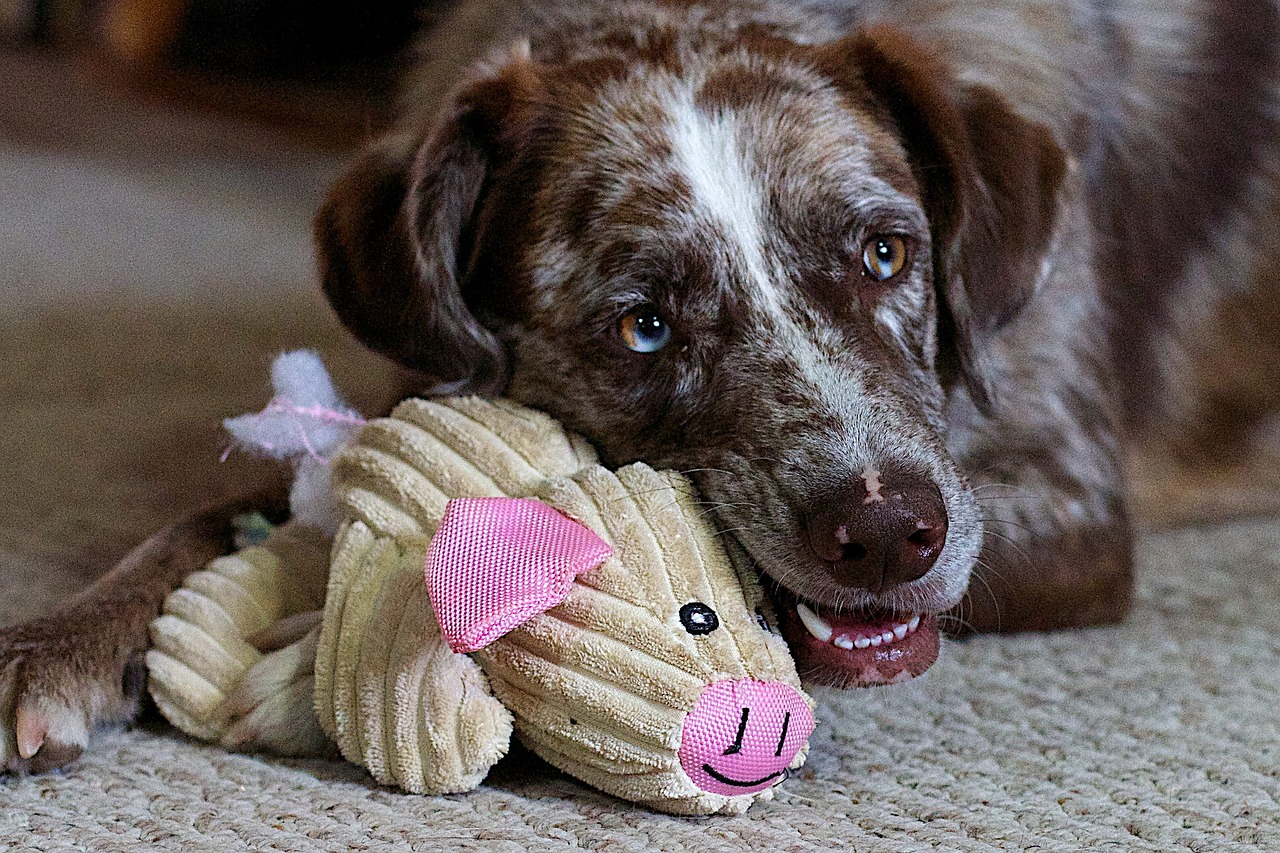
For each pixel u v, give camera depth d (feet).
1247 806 5.19
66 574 7.64
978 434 7.25
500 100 6.57
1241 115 9.53
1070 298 7.81
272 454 6.07
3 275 15.64
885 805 5.19
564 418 6.34
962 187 6.66
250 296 14.75
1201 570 8.17
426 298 6.34
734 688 4.73
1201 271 9.45
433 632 4.98
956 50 7.95
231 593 5.76
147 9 30.40
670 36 7.17
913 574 5.28
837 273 6.19
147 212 19.44
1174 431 9.55
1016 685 6.40
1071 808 5.18
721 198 6.15
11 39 36.91
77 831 4.99
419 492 5.18
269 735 5.51
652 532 4.90
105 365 12.36
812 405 5.76
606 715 4.75
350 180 6.65
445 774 5.09
